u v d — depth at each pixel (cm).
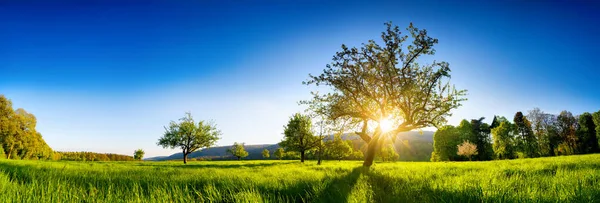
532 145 6725
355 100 1900
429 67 1725
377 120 1941
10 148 5938
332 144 4572
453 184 539
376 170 1278
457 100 1698
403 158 11675
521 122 7131
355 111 2012
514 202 343
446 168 1321
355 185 559
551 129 6950
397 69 1669
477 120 7444
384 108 1900
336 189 497
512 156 6531
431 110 1742
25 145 6281
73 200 381
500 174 791
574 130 6931
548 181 547
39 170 972
